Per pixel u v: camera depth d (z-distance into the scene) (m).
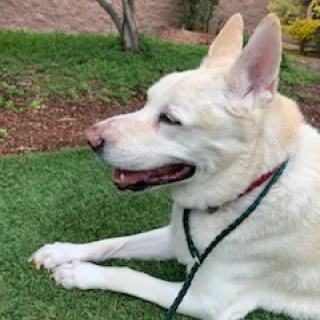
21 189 0.86
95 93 1.33
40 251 0.70
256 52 0.55
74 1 2.01
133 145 0.57
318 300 0.67
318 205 0.61
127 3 1.59
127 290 0.66
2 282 0.66
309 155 0.62
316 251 0.63
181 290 0.62
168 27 2.15
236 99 0.56
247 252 0.62
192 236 0.63
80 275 0.66
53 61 1.49
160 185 0.60
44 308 0.63
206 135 0.56
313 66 1.89
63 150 1.02
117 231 0.79
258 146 0.58
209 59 0.63
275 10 2.11
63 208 0.82
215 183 0.59
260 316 0.66
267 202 0.60
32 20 1.99
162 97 0.58
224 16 2.25
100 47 1.65
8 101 1.21
